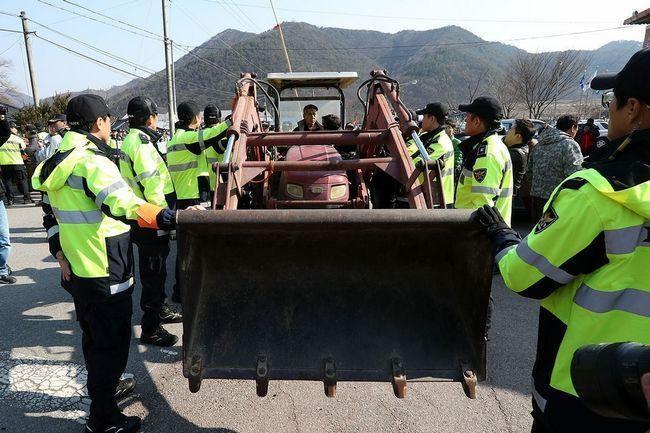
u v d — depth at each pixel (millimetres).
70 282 2422
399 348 2008
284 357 2004
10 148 9609
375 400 2838
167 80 21891
